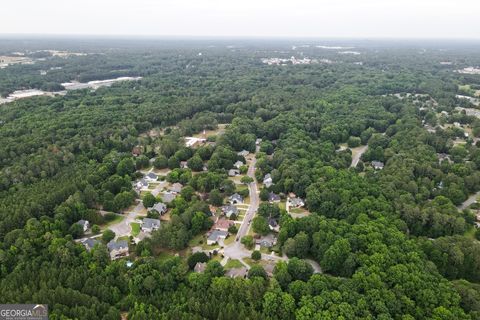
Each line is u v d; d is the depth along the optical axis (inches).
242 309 4099.4
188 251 5442.9
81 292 4387.3
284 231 5438.0
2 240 5231.3
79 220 5979.3
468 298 4136.3
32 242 5078.7
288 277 4520.2
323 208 6131.9
